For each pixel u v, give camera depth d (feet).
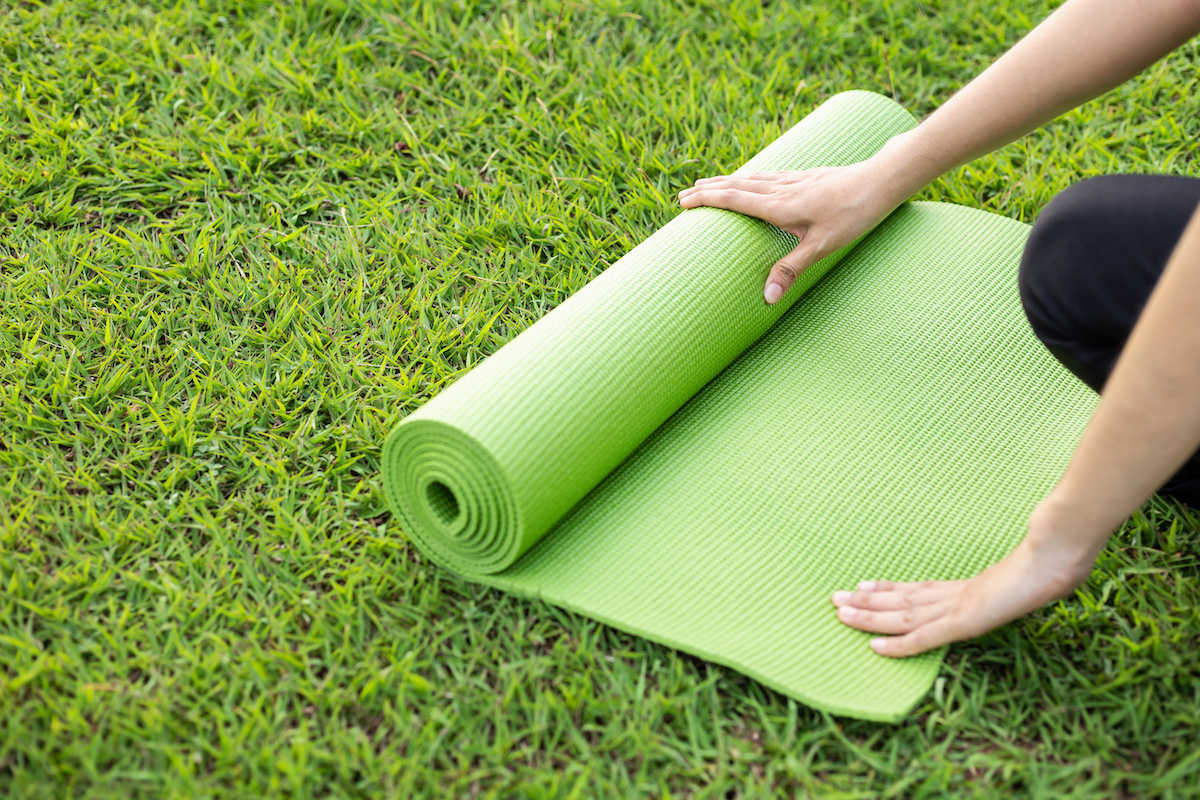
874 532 5.16
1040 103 5.20
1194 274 3.29
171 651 4.75
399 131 7.93
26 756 4.37
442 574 5.19
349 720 4.60
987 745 4.58
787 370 6.06
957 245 6.97
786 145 6.55
